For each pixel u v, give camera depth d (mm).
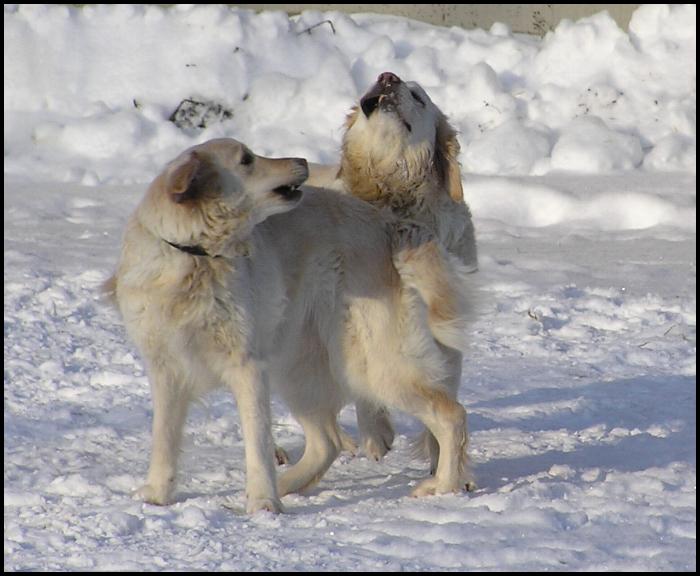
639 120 37500
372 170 15273
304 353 14828
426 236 15023
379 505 13555
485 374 19516
